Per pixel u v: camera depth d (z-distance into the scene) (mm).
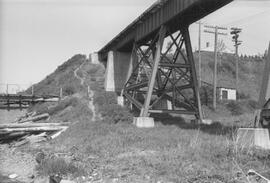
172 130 27031
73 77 62531
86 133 27406
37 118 41656
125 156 16750
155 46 36625
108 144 20750
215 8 28531
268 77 20422
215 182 11688
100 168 14547
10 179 14469
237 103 51312
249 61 98062
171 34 34219
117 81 52875
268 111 20078
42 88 66250
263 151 15859
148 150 18188
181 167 13305
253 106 52281
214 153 15328
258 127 20172
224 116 46000
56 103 48219
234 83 74812
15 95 50594
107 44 55281
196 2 26438
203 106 49625
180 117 40688
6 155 21328
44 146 24156
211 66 81750
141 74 42969
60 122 36125
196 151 15836
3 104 50906
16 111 51562
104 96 45406
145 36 37438
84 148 20359
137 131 27078
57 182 12930
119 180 12586
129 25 40938
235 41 66250
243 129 20312
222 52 96625
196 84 34562
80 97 46969
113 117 37031
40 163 15969
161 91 37281
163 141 20562
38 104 49719
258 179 11969
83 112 39781
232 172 12680
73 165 14695
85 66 68750
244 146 16625
